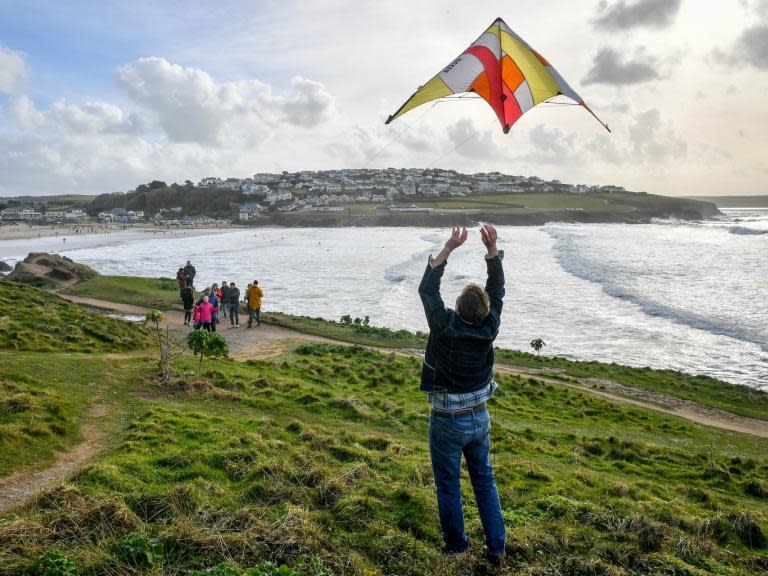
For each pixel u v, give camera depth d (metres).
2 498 5.64
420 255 78.38
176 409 10.04
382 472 6.99
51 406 8.89
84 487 5.38
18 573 3.80
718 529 6.02
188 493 5.29
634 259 72.19
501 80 4.85
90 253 94.31
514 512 5.98
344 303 40.94
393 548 4.68
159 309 30.06
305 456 7.16
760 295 45.69
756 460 12.79
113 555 4.06
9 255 92.31
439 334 3.98
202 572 3.87
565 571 4.60
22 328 16.69
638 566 4.82
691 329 34.31
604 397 19.67
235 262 74.56
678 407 19.69
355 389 15.52
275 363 18.16
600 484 8.02
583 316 38.12
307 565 4.21
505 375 20.00
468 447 4.35
